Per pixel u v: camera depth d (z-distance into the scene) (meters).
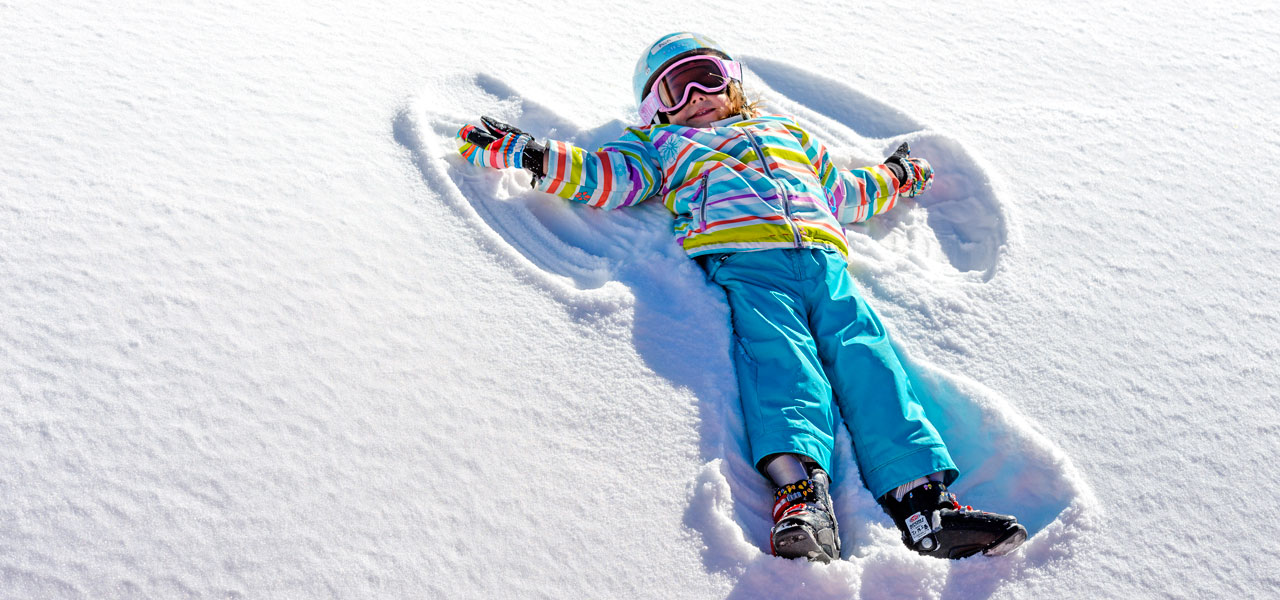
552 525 1.93
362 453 1.97
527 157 2.76
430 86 3.19
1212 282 2.68
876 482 2.15
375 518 1.87
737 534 1.96
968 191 3.12
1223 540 2.01
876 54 3.79
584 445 2.09
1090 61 3.77
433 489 1.94
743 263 2.54
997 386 2.39
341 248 2.44
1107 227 2.88
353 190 2.64
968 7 4.19
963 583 1.94
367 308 2.28
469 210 2.64
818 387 2.24
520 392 2.17
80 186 2.44
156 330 2.11
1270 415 2.29
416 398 2.10
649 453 2.10
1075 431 2.26
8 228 2.28
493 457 2.02
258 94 2.96
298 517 1.84
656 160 2.90
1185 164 3.15
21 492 1.77
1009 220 2.89
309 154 2.74
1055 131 3.33
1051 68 3.72
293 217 2.49
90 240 2.29
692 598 1.86
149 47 3.11
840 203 2.90
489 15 3.78
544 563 1.86
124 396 1.96
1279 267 2.73
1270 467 2.17
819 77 3.60
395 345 2.21
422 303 2.33
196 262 2.29
